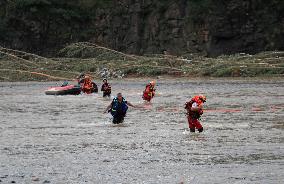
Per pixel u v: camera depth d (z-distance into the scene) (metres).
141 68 100.50
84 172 24.48
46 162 26.69
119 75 99.38
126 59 112.12
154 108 51.94
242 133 34.69
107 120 43.19
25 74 100.25
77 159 27.31
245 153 27.86
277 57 100.25
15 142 32.75
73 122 42.25
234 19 118.62
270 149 28.77
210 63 98.75
